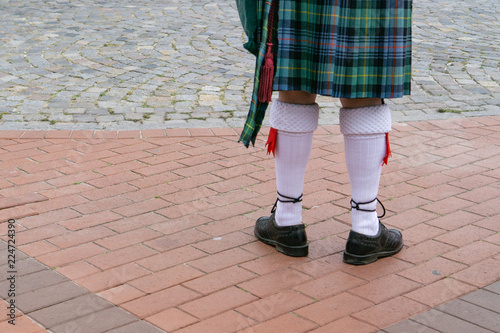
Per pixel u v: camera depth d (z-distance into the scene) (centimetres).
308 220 311
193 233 295
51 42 708
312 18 241
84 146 414
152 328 219
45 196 335
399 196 337
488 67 635
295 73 248
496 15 899
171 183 355
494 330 216
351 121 254
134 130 446
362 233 264
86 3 945
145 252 276
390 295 240
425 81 588
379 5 236
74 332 215
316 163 389
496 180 359
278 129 263
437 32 792
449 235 291
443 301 235
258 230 288
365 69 242
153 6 933
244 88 565
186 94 543
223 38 745
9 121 464
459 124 467
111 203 328
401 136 441
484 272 257
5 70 601
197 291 244
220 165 384
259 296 240
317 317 225
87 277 254
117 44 707
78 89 550
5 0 956
